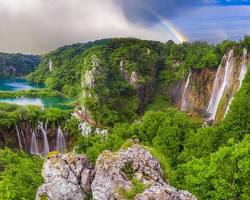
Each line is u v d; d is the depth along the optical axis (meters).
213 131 50.19
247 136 40.28
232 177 32.62
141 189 23.38
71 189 25.33
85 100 186.88
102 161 25.72
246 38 158.00
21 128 137.75
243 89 65.88
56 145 145.75
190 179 34.19
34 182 32.69
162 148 54.22
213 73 182.75
